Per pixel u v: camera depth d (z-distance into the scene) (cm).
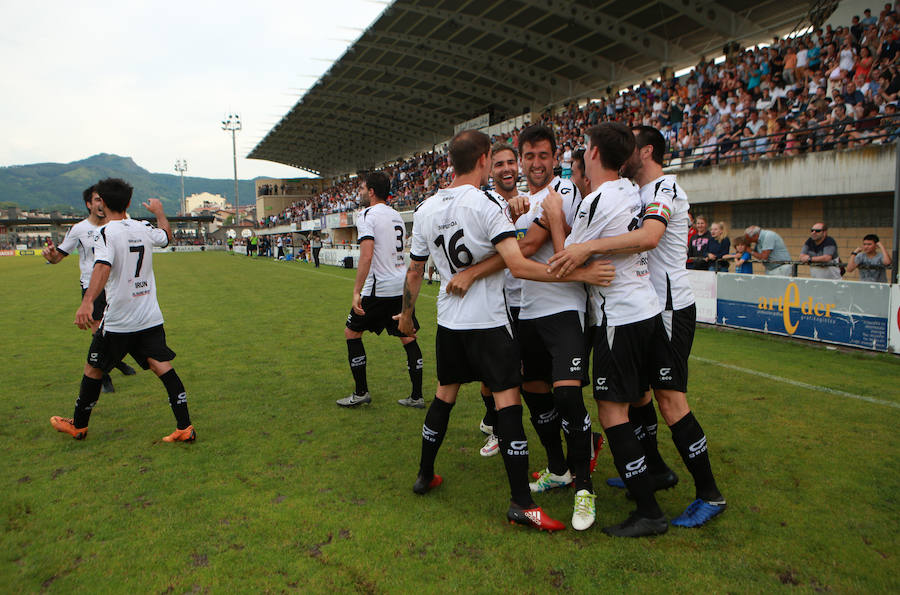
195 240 6078
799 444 356
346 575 220
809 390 478
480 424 408
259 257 3606
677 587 211
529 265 244
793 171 1022
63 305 1141
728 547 239
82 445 366
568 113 2128
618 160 254
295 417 423
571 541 246
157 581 217
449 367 279
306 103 3123
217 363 605
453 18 1808
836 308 647
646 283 259
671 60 1845
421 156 3441
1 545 244
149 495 291
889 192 942
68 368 591
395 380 536
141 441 373
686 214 271
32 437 381
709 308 817
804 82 1170
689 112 1459
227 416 425
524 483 258
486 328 262
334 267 2350
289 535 251
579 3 1656
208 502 283
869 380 508
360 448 359
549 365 288
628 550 238
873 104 981
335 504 281
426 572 222
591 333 287
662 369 260
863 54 1032
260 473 320
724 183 1140
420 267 293
